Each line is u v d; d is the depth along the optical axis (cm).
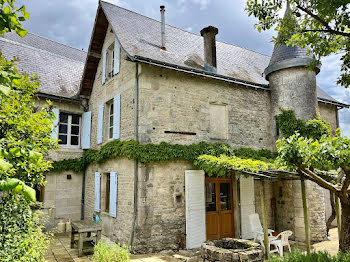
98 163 938
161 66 742
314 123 903
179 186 766
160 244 711
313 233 855
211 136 866
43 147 461
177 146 761
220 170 697
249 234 863
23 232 412
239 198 872
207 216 820
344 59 501
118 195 796
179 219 751
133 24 939
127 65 824
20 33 180
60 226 916
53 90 1009
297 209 883
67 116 1050
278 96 977
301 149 431
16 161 362
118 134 824
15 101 399
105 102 948
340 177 542
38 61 1101
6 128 398
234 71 1015
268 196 957
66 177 993
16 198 412
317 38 496
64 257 656
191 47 1020
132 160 741
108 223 836
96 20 958
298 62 934
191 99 830
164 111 775
